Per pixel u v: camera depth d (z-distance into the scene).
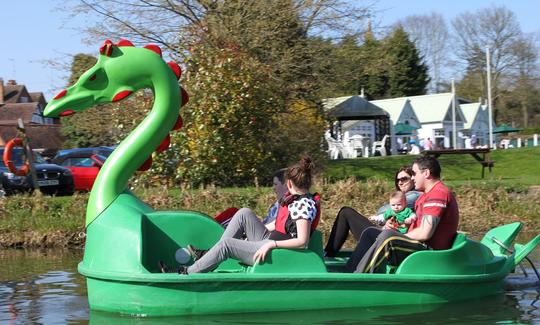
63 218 14.45
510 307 6.85
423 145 50.72
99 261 6.68
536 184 17.48
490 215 15.28
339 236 8.16
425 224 7.08
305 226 6.57
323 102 24.48
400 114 54.03
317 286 6.59
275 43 22.73
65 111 7.14
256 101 17.94
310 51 23.64
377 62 25.62
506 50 75.44
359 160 31.94
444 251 7.03
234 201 14.98
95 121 21.53
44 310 6.93
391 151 50.81
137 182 16.72
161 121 7.23
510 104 77.75
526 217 15.15
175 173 16.92
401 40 66.31
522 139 66.38
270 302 6.49
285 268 6.56
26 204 15.16
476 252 7.38
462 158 32.84
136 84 7.24
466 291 7.23
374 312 6.58
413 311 6.64
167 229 7.09
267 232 7.14
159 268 6.80
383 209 8.79
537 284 8.14
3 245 13.55
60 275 9.38
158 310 6.41
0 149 20.88
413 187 8.33
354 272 7.27
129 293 6.46
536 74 75.06
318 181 17.02
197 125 16.97
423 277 6.87
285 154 20.23
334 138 33.53
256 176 17.92
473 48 76.75
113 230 6.70
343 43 24.83
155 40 23.20
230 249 6.65
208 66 17.53
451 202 7.22
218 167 17.28
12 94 74.00
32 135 48.69
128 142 7.15
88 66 21.80
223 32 20.81
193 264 6.77
